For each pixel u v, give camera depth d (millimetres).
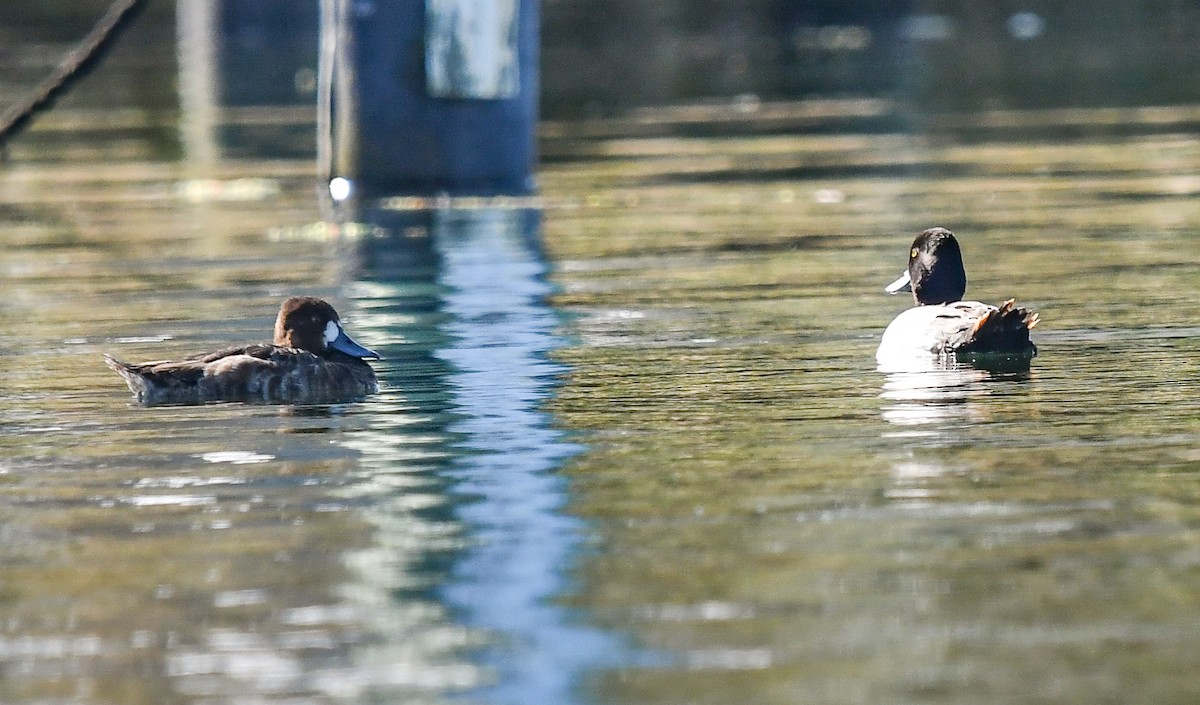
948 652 9086
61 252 24984
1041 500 11477
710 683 8789
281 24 71562
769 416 13953
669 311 19109
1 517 11625
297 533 11172
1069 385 14742
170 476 12531
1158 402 14039
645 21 76312
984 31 69625
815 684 8758
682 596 9914
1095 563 10266
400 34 31172
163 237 26281
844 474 12195
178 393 14984
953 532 10875
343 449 13188
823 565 10352
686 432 13484
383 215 28359
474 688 8812
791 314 18766
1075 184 30062
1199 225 24812
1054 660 8945
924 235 17234
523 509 11586
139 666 9156
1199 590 9781
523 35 31891
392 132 31359
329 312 15828
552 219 27547
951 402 14242
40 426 14102
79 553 10867
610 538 10930
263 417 14266
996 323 15656
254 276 22312
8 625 9734
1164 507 11250
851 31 72188
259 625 9648
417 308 19625
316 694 8789
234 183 32938
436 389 15266
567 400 14711
